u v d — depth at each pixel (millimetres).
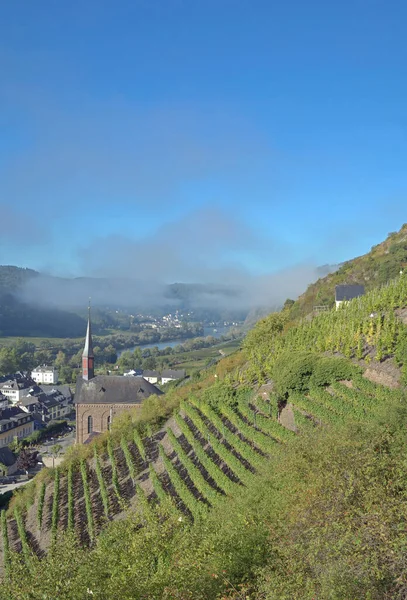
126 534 29656
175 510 33062
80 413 102438
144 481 53594
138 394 102375
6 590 25734
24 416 153000
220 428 50469
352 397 41125
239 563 21797
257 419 45156
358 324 51969
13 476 110312
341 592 16422
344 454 23547
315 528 20266
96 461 64250
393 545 17203
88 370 104938
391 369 42125
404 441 24312
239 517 27234
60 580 25203
